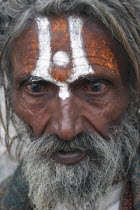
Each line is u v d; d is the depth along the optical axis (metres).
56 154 1.70
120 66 1.66
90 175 1.71
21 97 1.75
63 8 1.58
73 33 1.59
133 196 1.73
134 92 1.77
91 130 1.68
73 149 1.67
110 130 1.73
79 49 1.59
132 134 1.84
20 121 2.01
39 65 1.61
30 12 1.63
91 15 1.59
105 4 1.62
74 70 1.59
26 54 1.64
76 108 1.64
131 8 1.65
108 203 1.81
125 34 1.63
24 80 1.68
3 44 1.76
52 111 1.66
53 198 1.73
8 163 3.02
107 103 1.67
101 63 1.60
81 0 1.55
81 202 1.72
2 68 1.85
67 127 1.58
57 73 1.59
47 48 1.60
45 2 1.59
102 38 1.60
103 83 1.65
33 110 1.71
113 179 1.81
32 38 1.62
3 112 2.27
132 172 1.76
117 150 1.78
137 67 1.67
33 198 1.90
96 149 1.68
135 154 1.83
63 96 1.62
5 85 1.98
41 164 1.73
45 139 1.69
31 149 1.74
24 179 1.96
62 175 1.69
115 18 1.62
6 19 1.75
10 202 1.96
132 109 1.82
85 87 1.65
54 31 1.60
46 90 1.68
